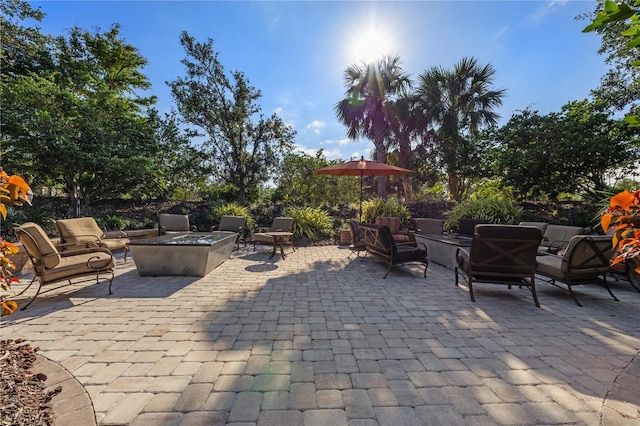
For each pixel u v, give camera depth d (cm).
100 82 1040
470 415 161
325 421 156
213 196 1147
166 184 1059
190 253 468
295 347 239
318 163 1221
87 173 823
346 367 209
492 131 932
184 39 1028
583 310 331
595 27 115
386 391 182
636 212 132
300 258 639
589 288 421
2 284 189
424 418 159
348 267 552
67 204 958
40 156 745
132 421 155
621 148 687
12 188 179
